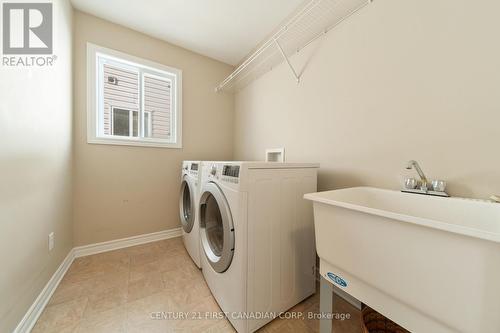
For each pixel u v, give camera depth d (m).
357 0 1.25
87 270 1.58
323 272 0.86
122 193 2.01
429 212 0.86
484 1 0.79
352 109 1.29
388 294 0.63
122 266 1.65
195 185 1.62
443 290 0.51
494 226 0.68
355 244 0.70
